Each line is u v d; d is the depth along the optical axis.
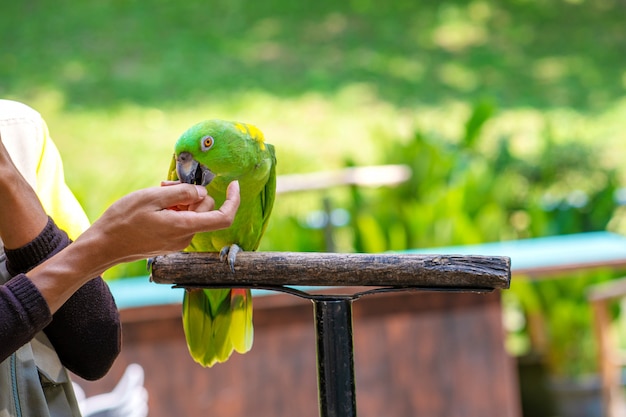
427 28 13.07
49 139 1.75
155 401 3.67
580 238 4.50
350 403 1.41
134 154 9.63
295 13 13.30
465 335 4.00
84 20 12.78
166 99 10.95
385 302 3.94
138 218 1.33
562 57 12.25
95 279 1.62
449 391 3.99
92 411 2.75
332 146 9.92
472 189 5.33
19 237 1.48
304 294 1.43
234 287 1.49
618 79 11.64
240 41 12.51
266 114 10.66
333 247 4.88
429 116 10.71
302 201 6.43
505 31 12.98
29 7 13.06
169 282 1.51
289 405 3.82
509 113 10.75
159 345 3.66
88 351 1.59
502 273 1.37
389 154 5.55
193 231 1.36
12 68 11.52
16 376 1.49
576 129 10.30
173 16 13.04
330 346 1.40
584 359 4.84
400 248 4.90
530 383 5.03
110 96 10.97
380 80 11.59
